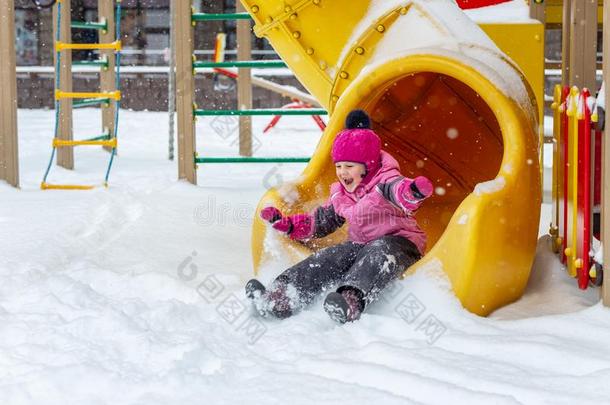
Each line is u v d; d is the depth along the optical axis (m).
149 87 23.95
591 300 4.29
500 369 3.20
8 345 3.62
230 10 25.47
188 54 9.24
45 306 4.20
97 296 4.46
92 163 12.34
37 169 11.39
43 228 6.63
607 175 3.94
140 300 4.28
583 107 4.15
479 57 4.68
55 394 3.06
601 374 3.07
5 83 9.35
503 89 4.38
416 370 3.20
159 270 5.35
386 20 5.39
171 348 3.45
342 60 5.59
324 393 2.98
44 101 24.39
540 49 6.52
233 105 23.47
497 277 4.14
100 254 5.85
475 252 3.98
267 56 24.59
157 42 25.81
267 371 3.24
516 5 6.98
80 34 26.06
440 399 2.90
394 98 5.79
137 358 3.42
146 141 16.16
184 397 3.00
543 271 4.71
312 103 15.45
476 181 6.04
